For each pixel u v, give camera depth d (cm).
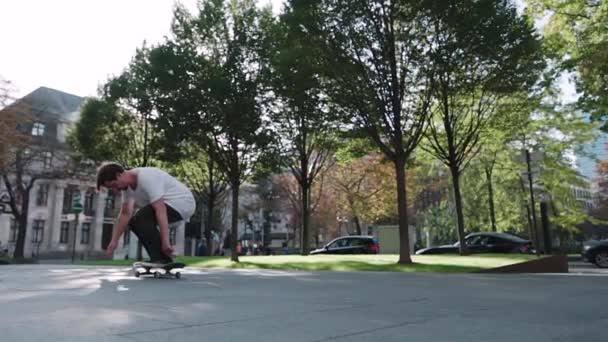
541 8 2167
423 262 1538
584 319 396
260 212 7069
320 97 1692
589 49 1908
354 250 2594
